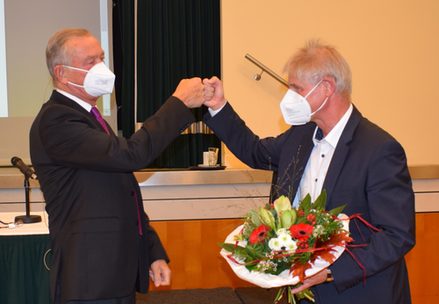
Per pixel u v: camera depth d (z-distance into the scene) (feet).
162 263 6.49
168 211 12.15
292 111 5.85
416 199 12.51
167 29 15.39
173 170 12.48
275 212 5.31
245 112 14.78
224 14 14.62
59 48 6.14
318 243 5.11
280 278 4.97
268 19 14.70
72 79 6.12
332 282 5.42
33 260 7.74
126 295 5.84
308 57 5.76
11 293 7.66
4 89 15.64
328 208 5.56
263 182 12.28
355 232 5.52
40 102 15.80
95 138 5.70
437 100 15.28
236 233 5.74
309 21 14.80
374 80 15.08
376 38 15.01
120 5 15.58
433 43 15.17
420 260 12.50
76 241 5.67
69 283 5.61
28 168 8.93
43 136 5.78
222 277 12.37
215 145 15.61
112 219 5.78
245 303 11.71
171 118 6.20
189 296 12.06
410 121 15.24
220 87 7.17
